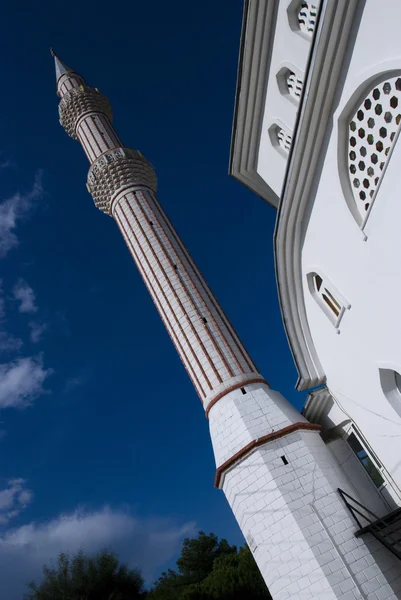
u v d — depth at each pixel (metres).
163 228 28.31
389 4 10.48
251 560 43.22
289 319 18.39
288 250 17.19
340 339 16.09
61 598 32.94
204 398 22.31
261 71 18.80
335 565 15.97
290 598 16.11
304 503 17.48
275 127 19.86
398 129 11.04
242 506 18.66
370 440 16.61
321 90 13.22
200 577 58.22
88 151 34.03
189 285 25.67
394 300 12.54
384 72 11.23
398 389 14.56
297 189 15.56
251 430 19.84
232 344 23.59
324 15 12.02
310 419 21.56
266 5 16.89
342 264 14.56
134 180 30.88
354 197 13.70
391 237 12.05
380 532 16.31
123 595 34.69
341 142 13.50
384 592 15.47
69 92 36.62
